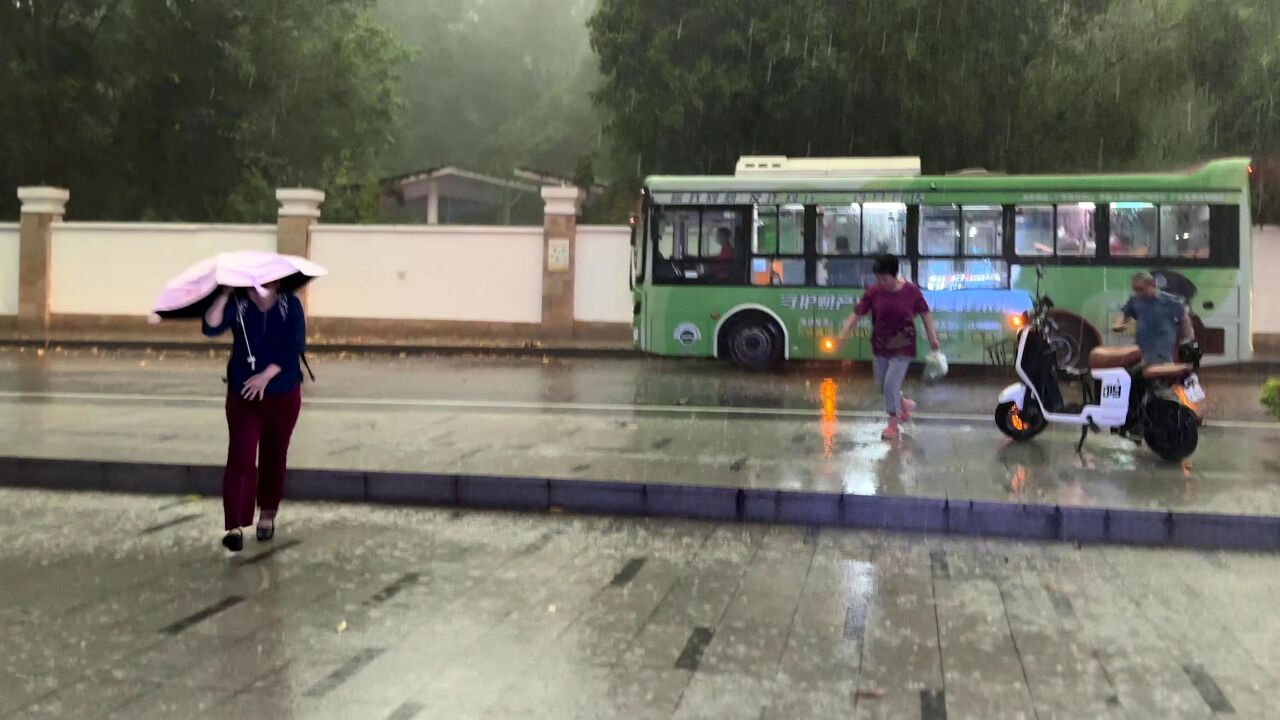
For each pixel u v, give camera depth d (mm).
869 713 4195
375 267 22844
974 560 6465
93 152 27078
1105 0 21453
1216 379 16109
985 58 19688
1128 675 4617
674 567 6254
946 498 7160
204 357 19688
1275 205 19281
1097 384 9039
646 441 9570
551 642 4973
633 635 5082
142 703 4234
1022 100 20531
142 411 11336
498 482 7680
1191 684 4520
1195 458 8820
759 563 6359
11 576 5965
